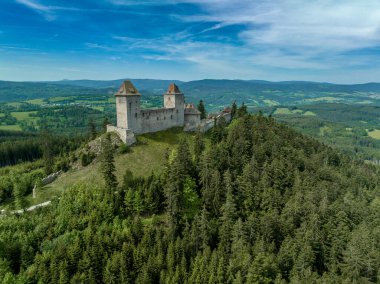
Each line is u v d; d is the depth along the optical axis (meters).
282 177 108.75
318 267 84.38
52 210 91.19
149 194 91.31
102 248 74.44
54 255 72.06
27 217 89.94
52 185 109.94
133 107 125.00
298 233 85.81
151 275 70.50
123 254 72.50
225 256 76.69
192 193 95.19
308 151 147.50
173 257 73.62
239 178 101.25
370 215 108.25
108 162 95.75
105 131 143.00
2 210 101.50
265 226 85.56
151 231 80.88
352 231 92.75
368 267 79.56
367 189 147.00
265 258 73.38
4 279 67.25
